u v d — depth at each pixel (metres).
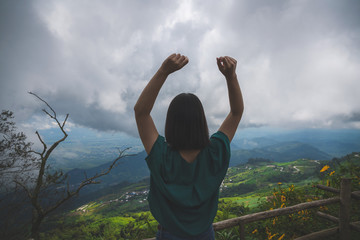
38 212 3.69
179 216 0.82
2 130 3.86
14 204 3.78
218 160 0.84
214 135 0.93
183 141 0.81
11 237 3.56
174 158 0.83
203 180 0.82
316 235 2.52
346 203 2.53
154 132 0.85
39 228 3.79
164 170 0.81
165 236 0.87
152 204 0.87
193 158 0.85
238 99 0.92
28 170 3.96
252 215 2.09
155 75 0.79
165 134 0.86
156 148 0.82
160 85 0.79
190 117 0.82
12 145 3.80
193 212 0.81
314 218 3.51
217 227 1.92
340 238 2.58
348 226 2.55
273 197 4.39
